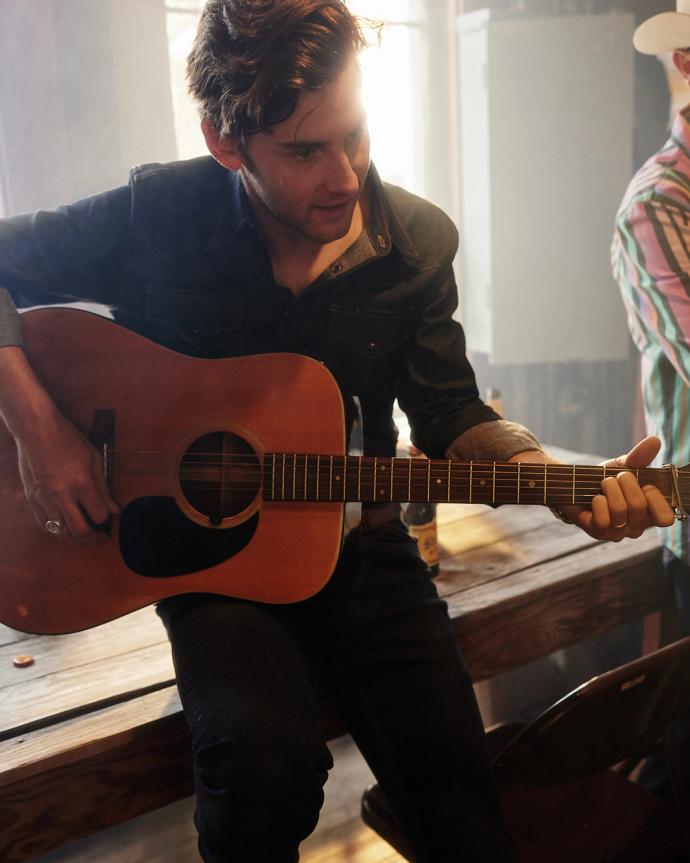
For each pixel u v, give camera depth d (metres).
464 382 1.45
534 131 2.50
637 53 2.57
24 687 1.38
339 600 1.35
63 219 1.34
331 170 1.15
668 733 1.67
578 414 2.83
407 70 2.64
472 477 1.26
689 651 1.21
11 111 2.05
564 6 2.53
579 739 1.22
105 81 2.10
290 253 1.33
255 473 1.30
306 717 1.13
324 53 1.08
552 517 2.01
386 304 1.39
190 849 2.00
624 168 2.53
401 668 1.29
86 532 1.28
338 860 1.95
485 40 2.45
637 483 1.23
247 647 1.19
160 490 1.32
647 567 1.80
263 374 1.31
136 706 1.33
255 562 1.29
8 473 1.32
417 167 2.72
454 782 1.23
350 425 1.42
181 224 1.34
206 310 1.37
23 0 2.01
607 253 2.59
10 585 1.31
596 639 2.52
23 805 1.20
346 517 1.37
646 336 1.79
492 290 2.61
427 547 1.68
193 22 2.20
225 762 1.05
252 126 1.13
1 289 1.33
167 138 2.20
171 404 1.32
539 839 1.41
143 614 1.63
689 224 1.66
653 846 1.38
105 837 2.04
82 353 1.33
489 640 1.59
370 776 2.26
